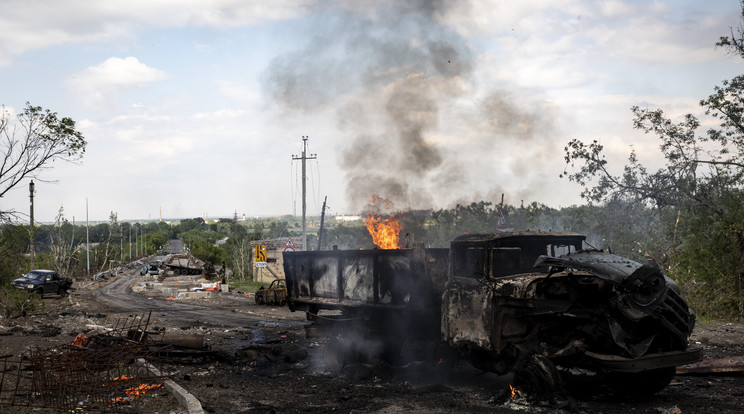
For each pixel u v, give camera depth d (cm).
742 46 2034
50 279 3122
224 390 862
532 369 727
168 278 5447
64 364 819
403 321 968
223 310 2302
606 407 698
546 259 773
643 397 753
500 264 811
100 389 809
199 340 1143
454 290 836
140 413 711
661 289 695
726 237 1902
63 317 1995
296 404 769
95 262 8450
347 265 1071
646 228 2350
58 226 6588
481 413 686
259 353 1176
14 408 720
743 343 1205
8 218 1962
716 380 848
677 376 884
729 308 1758
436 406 729
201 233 19238
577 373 870
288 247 2755
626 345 682
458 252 849
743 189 2062
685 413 659
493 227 2620
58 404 740
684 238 2138
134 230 17262
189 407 720
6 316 1991
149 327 1677
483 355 834
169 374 975
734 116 2034
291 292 1245
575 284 718
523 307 764
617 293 686
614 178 2295
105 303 2711
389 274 969
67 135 1827
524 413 682
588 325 715
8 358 1109
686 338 715
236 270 6506
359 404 754
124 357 916
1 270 2364
